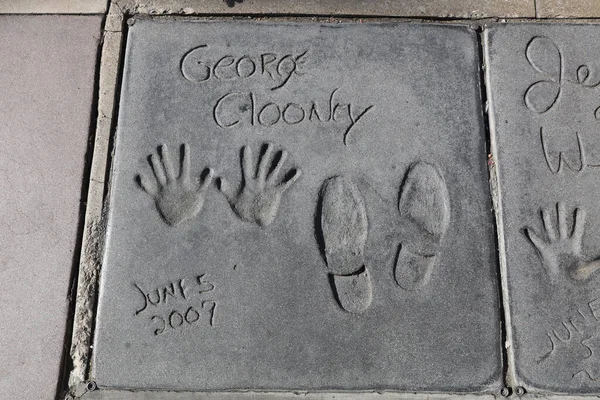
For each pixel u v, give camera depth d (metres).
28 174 2.19
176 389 2.08
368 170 2.17
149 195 2.17
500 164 2.18
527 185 2.17
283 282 2.12
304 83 2.23
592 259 2.12
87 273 2.13
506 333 2.10
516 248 2.13
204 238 2.14
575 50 2.25
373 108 2.21
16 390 2.08
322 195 2.16
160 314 2.11
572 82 2.23
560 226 2.14
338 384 2.08
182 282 2.12
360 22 2.27
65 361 2.10
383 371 2.08
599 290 2.11
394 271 2.12
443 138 2.19
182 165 2.18
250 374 2.08
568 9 2.27
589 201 2.15
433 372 2.08
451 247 2.13
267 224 2.15
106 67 2.25
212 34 2.27
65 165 2.19
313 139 2.19
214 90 2.23
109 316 2.11
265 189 2.16
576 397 2.08
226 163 2.18
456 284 2.12
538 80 2.23
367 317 2.10
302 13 2.28
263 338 2.10
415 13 2.27
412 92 2.22
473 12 2.27
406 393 2.08
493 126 2.20
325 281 2.12
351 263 2.13
